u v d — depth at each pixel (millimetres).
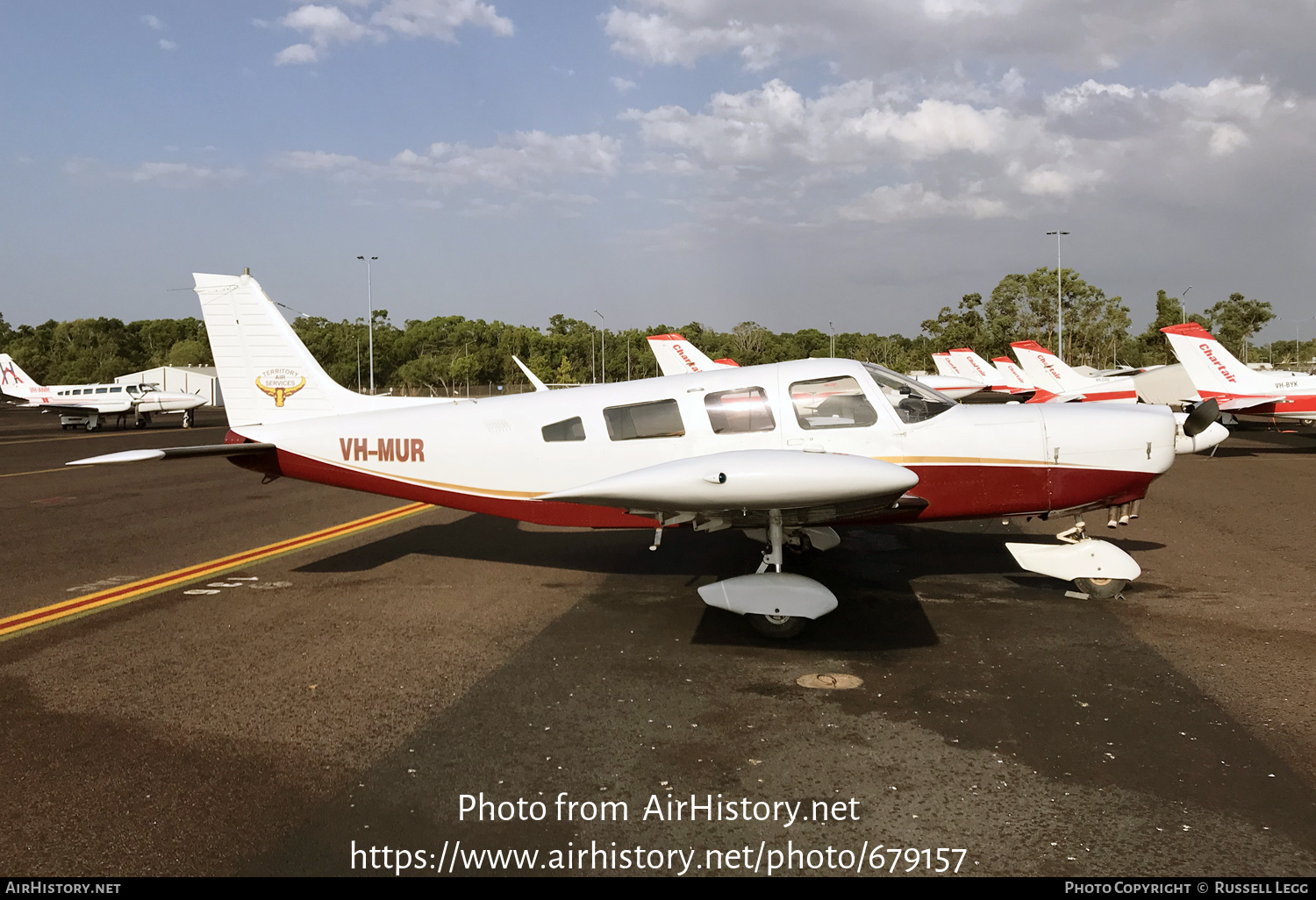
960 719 3943
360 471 7141
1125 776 3352
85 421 34156
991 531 8773
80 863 2824
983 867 2756
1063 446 6055
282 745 3748
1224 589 6320
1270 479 12852
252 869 2787
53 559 7973
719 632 5430
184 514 10766
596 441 6500
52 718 4066
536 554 7961
